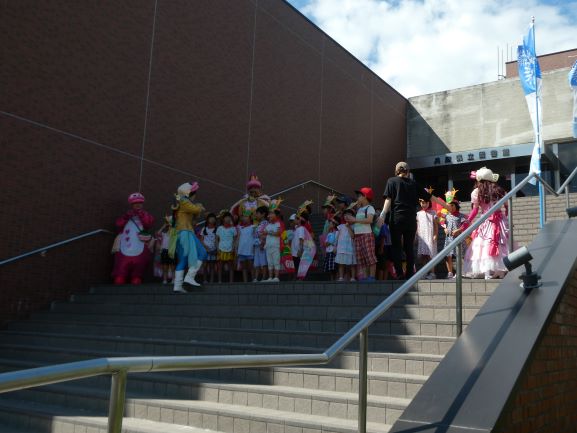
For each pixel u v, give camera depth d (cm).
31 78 958
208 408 489
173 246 893
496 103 2123
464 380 380
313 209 1667
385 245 961
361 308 672
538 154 1093
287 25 1644
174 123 1231
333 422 439
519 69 1145
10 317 896
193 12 1311
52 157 980
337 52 1878
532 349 407
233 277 1138
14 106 929
